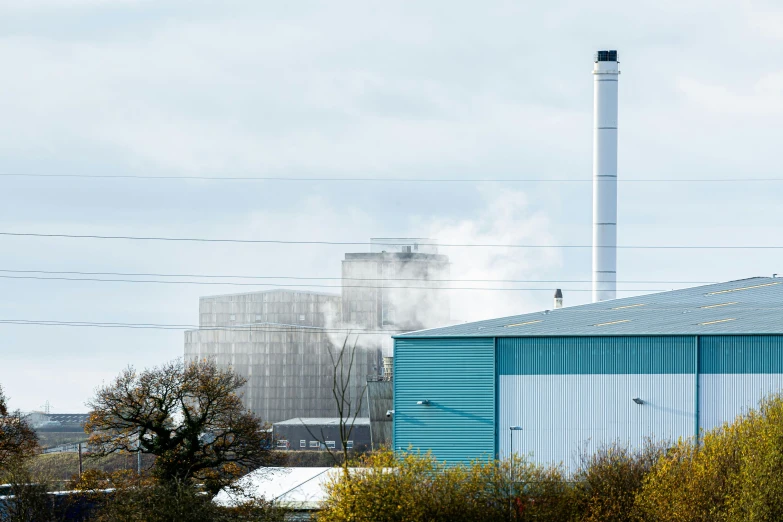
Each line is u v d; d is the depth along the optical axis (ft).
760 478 193.36
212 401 279.28
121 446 279.69
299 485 274.16
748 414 230.68
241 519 215.92
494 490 213.46
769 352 247.70
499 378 256.11
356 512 207.21
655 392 250.37
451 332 262.47
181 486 214.90
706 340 249.75
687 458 210.38
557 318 282.56
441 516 209.26
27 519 252.21
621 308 297.94
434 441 257.14
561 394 253.65
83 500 265.95
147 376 280.10
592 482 216.54
